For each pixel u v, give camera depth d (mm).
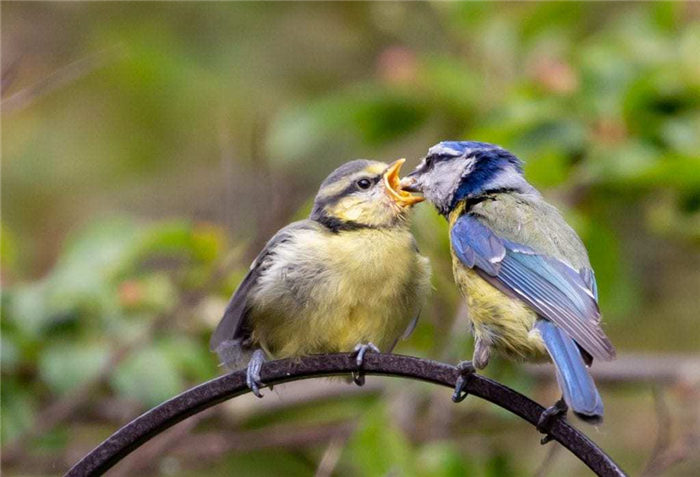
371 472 10922
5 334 11367
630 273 12492
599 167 11703
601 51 12633
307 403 12641
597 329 7863
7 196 15328
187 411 7816
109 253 11750
